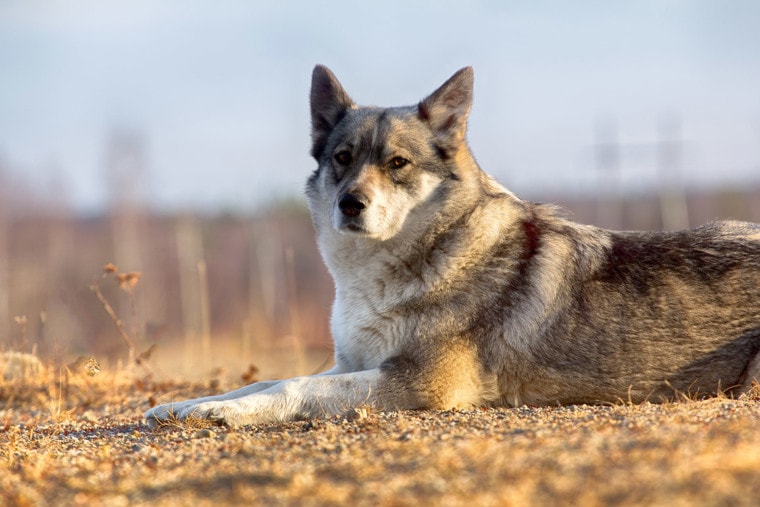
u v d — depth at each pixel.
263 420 7.83
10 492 5.44
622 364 8.34
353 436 6.41
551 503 4.43
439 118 9.10
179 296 41.22
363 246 8.63
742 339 8.36
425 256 8.55
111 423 9.05
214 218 59.06
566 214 9.30
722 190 62.09
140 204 55.84
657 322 8.35
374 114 9.25
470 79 9.05
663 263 8.59
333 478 5.10
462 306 8.36
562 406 8.38
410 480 4.91
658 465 4.82
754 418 6.21
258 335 26.75
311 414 7.92
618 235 8.94
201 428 7.67
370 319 8.59
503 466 4.99
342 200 8.44
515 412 7.45
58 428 8.78
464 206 8.71
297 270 44.88
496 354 8.37
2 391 11.58
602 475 4.72
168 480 5.38
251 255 46.28
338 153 9.10
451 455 5.30
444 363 8.25
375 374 8.15
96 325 31.62
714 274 8.52
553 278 8.50
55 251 50.62
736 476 4.59
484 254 8.53
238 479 5.20
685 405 7.27
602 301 8.43
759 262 8.57
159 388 11.97
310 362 18.31
